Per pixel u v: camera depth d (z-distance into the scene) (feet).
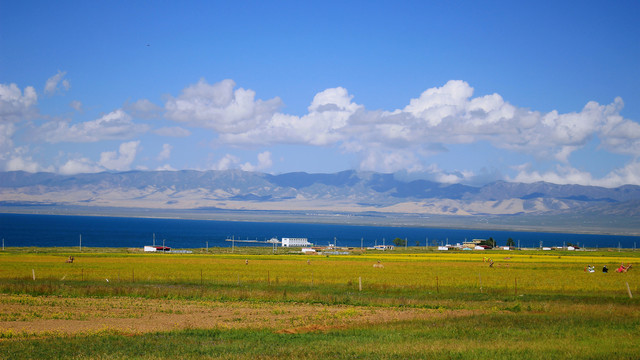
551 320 115.03
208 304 147.54
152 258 395.55
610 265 352.49
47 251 492.13
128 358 79.97
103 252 494.18
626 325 109.19
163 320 121.39
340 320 122.42
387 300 155.02
